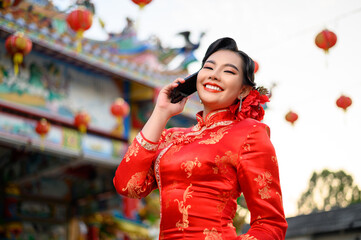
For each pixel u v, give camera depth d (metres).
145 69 10.27
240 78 1.92
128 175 1.87
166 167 1.79
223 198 1.71
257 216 1.67
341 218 15.96
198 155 1.75
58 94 9.50
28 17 8.24
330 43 4.53
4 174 10.73
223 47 2.00
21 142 8.40
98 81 10.40
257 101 1.90
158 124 1.89
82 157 9.21
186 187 1.73
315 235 16.20
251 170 1.70
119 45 10.11
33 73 9.12
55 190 11.60
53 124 9.09
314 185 33.19
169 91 1.96
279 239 1.64
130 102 10.98
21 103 8.77
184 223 1.69
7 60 8.75
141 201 11.76
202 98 1.93
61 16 8.86
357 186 31.36
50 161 9.84
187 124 11.82
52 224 11.34
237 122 1.88
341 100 4.76
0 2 7.78
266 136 1.78
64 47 8.85
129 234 11.75
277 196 1.69
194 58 10.71
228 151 1.75
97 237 11.79
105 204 11.45
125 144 10.45
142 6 4.44
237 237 1.65
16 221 10.65
